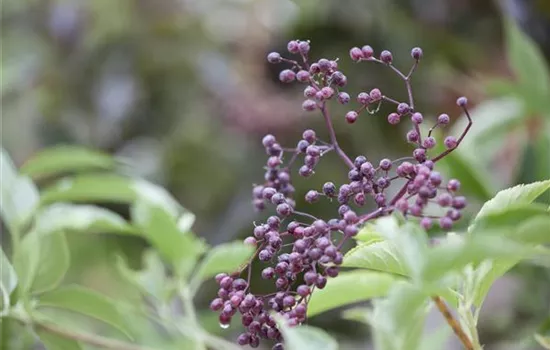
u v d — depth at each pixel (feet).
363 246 2.52
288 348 2.37
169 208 3.26
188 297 3.12
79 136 5.60
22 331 3.01
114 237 5.10
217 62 5.71
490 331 3.82
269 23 5.67
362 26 5.08
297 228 2.50
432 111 4.95
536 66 3.84
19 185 3.19
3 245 5.02
